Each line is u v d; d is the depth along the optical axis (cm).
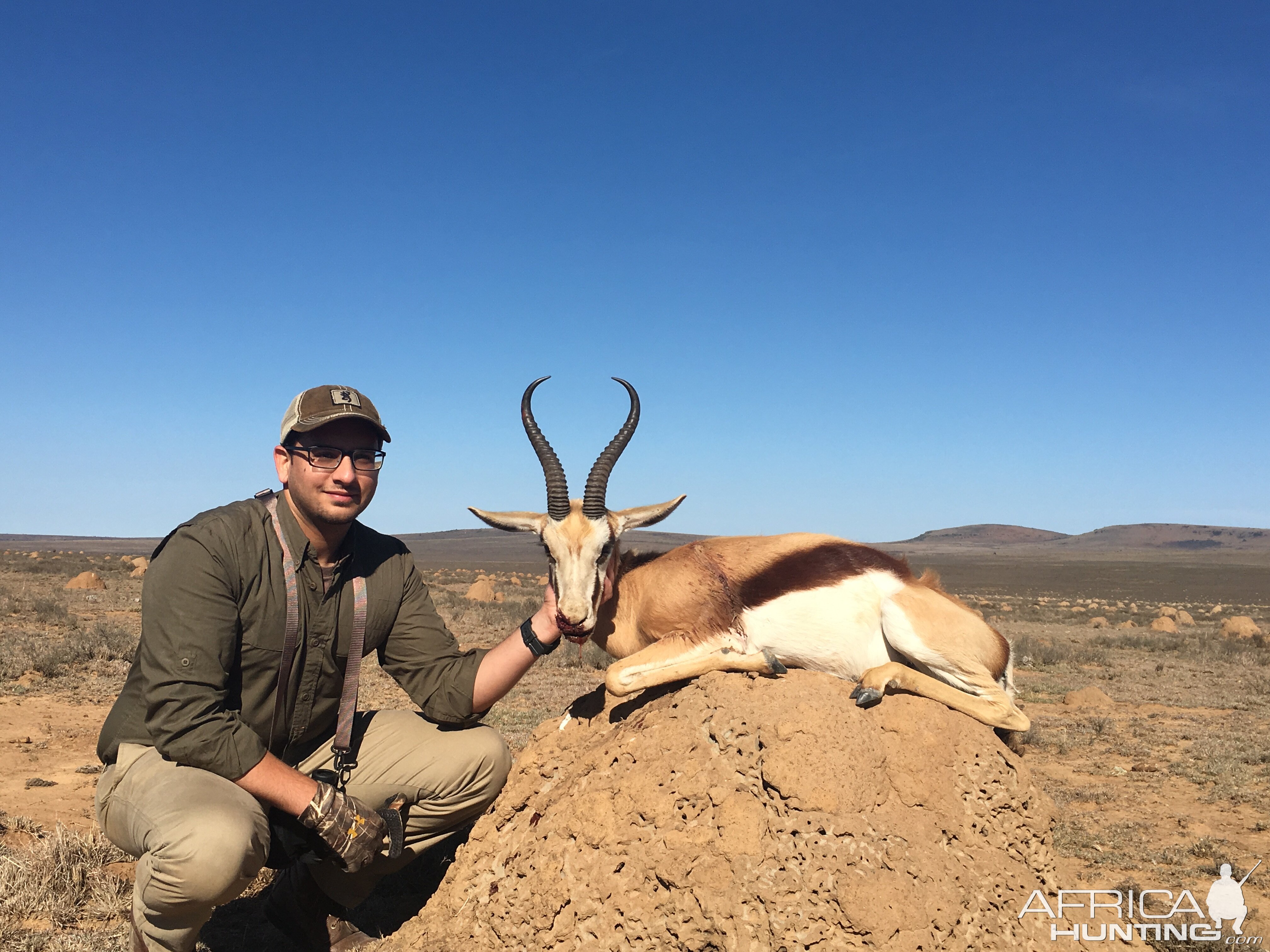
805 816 155
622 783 164
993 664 199
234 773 143
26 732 369
